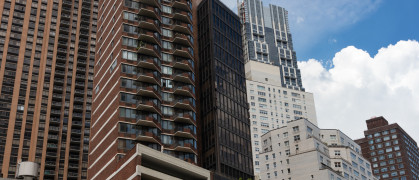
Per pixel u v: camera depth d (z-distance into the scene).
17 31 143.12
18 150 127.88
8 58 138.25
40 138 132.62
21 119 132.38
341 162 124.25
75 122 139.75
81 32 154.38
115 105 92.62
